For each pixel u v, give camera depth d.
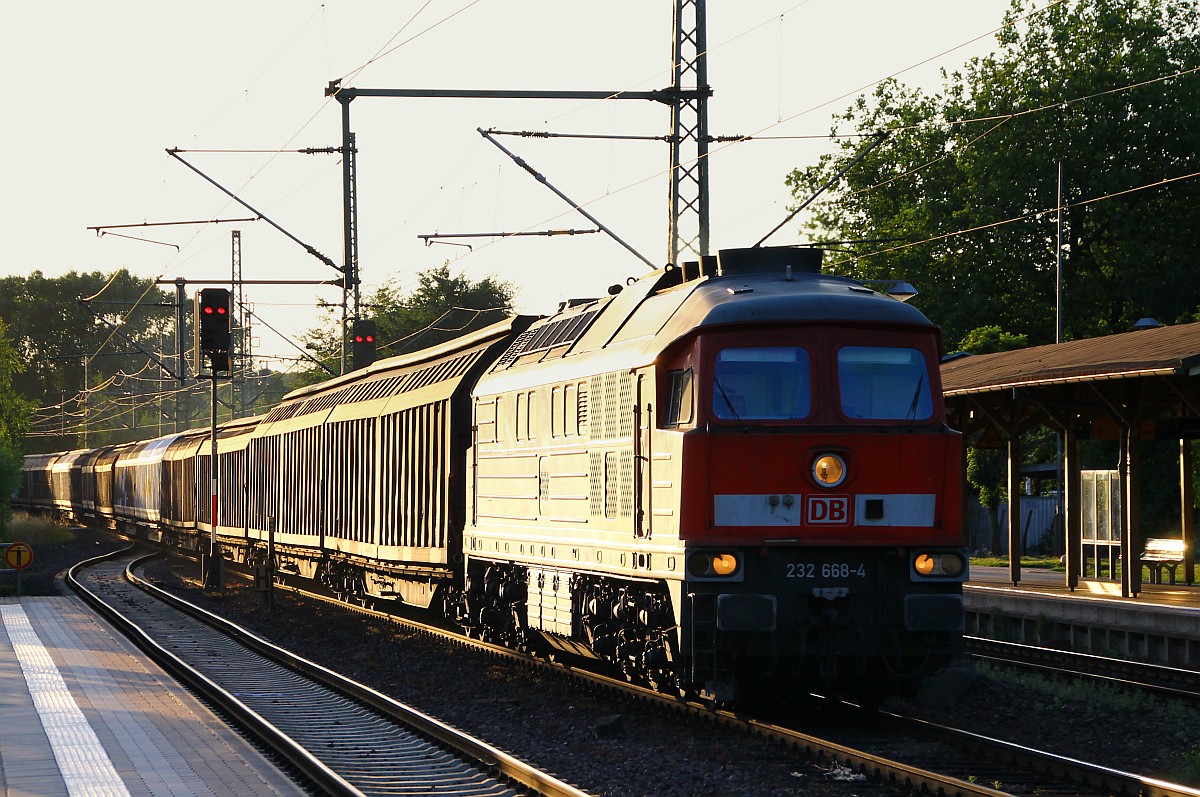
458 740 22.80
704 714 25.34
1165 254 89.56
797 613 23.48
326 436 53.81
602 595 28.41
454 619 41.12
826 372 24.06
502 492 34.41
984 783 20.27
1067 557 46.75
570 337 31.11
